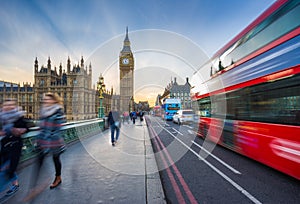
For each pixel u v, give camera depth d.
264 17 4.37
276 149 3.86
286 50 3.66
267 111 4.19
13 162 3.00
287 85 3.60
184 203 2.97
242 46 5.38
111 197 2.91
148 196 2.95
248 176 4.11
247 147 5.02
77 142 7.88
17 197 2.89
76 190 3.15
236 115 5.68
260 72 4.48
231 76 6.05
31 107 73.75
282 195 3.18
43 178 3.67
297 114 3.37
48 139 3.16
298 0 3.43
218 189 3.47
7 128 2.91
